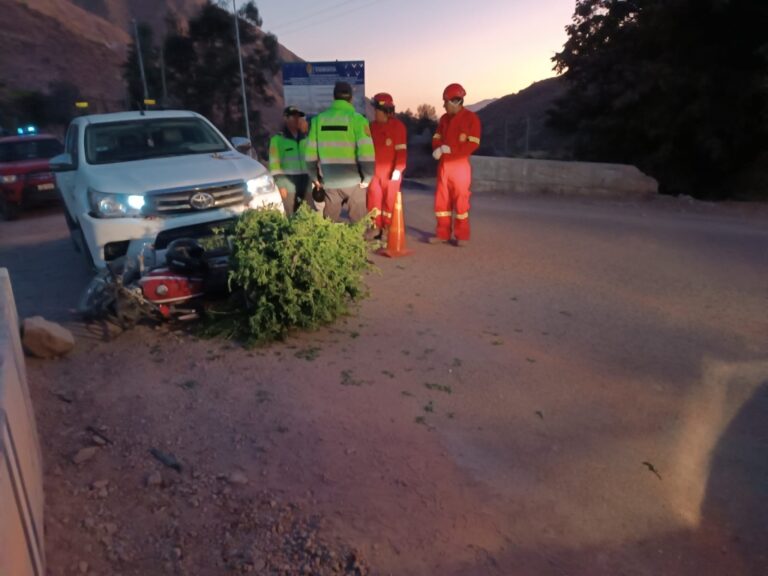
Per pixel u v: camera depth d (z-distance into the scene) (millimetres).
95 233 7043
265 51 52469
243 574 3336
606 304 7262
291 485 3994
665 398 5238
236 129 51031
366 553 3480
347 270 6238
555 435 4645
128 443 4383
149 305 6035
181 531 3621
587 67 20062
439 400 5000
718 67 15789
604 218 12398
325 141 8508
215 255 6223
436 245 9883
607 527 3830
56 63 91375
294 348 5812
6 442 2459
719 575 3564
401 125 9070
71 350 5730
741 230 11297
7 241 12469
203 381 5195
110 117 8773
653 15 16047
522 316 6828
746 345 6250
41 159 17094
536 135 33656
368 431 4547
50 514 3678
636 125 17922
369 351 5781
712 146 16109
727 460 4516
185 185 7273
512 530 3738
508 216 12547
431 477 4117
